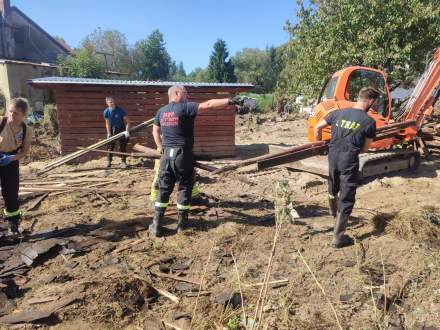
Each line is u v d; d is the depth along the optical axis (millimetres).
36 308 3826
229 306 3781
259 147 13477
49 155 12945
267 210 6590
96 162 10688
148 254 4980
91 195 7547
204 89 11305
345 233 5473
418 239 5152
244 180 8461
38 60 44125
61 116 10766
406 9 14172
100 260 4832
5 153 5148
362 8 14297
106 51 56000
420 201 6891
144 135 11328
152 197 6816
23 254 4879
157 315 3746
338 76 8617
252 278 4336
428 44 14227
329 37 15297
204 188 8047
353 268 4484
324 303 3865
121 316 3725
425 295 3920
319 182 8180
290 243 5219
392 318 3594
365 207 6680
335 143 5027
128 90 10953
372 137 4906
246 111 5375
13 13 42969
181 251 5043
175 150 5309
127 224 5941
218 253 4945
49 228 5902
